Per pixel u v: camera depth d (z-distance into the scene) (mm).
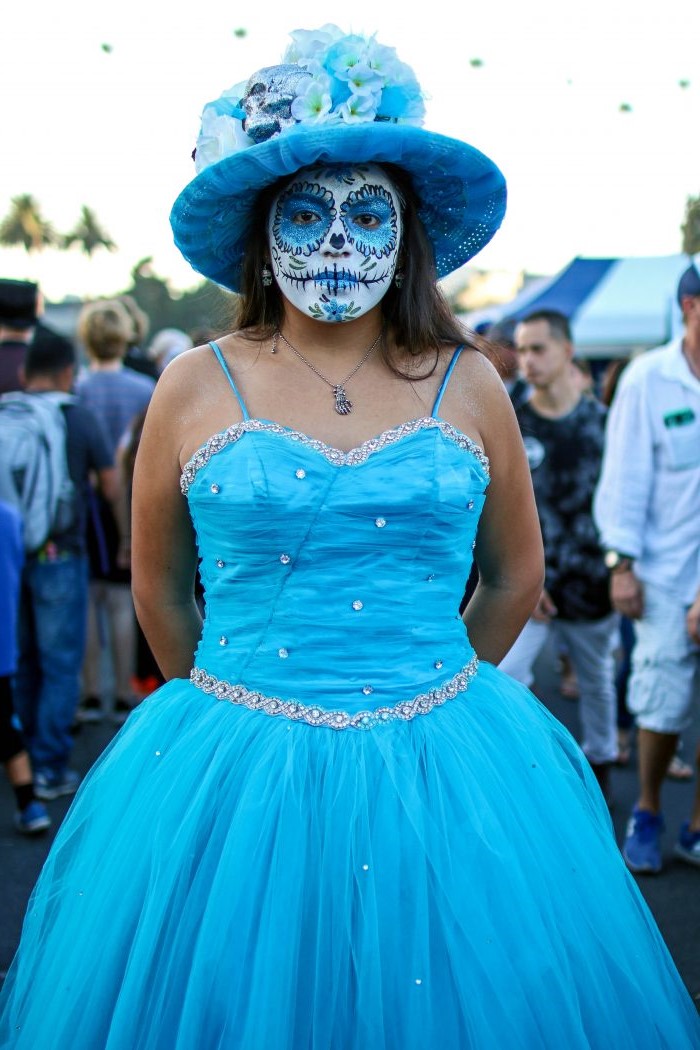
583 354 11633
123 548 5223
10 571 3961
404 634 1856
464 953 1666
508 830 1795
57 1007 1750
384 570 1835
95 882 1838
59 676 4523
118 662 5531
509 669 3850
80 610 4566
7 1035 1925
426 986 1633
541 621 3879
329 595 1819
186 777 1821
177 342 8039
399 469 1824
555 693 5832
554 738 2096
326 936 1651
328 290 1869
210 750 1838
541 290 12070
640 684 3578
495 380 2039
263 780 1762
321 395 1920
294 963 1634
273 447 1817
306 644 1825
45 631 4492
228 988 1641
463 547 1941
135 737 1951
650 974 1842
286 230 1886
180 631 2125
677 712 3527
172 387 1953
